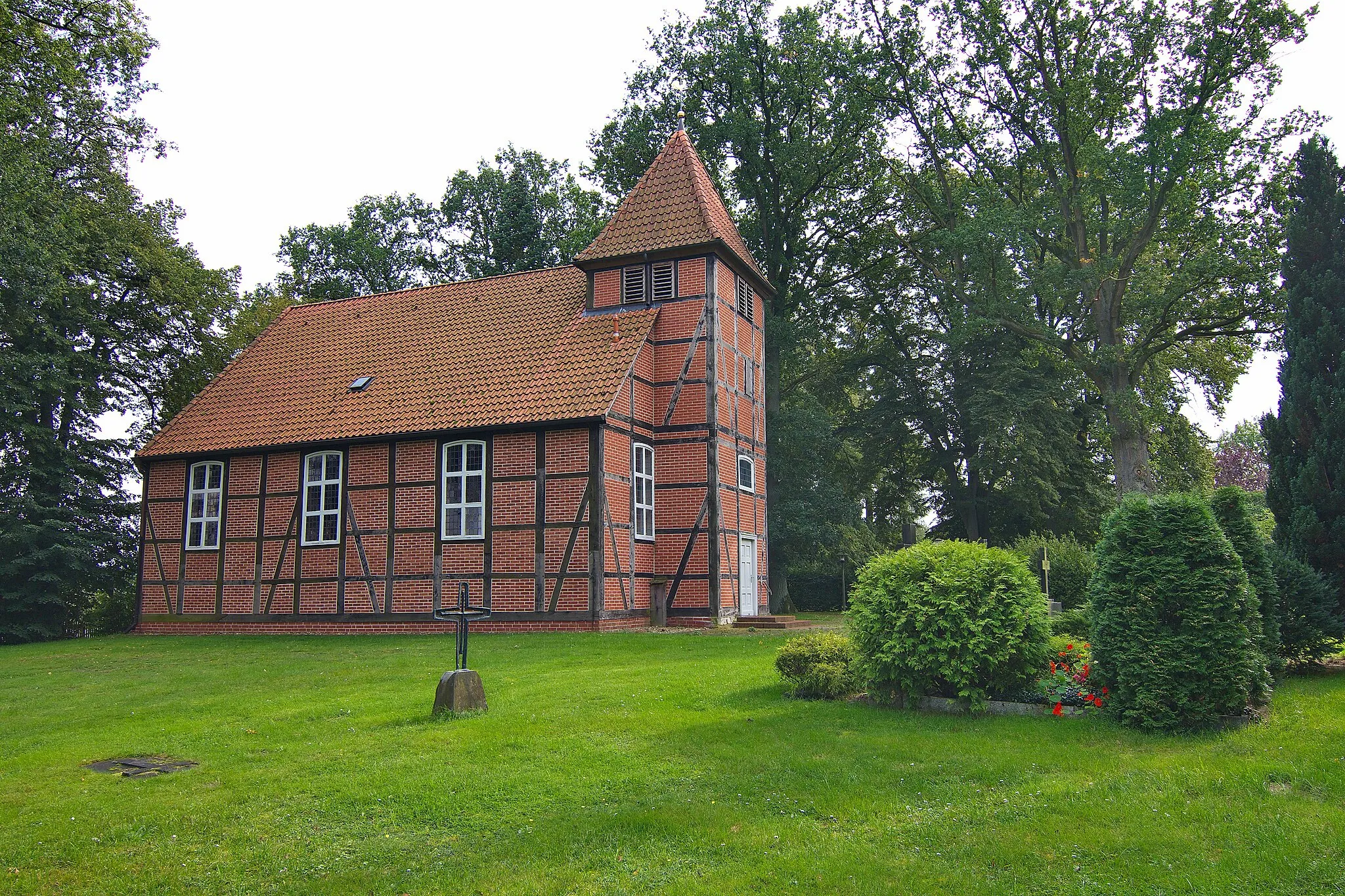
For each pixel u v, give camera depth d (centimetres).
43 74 2062
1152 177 2725
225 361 3130
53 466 2675
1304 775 707
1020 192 3212
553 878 583
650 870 589
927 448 3903
